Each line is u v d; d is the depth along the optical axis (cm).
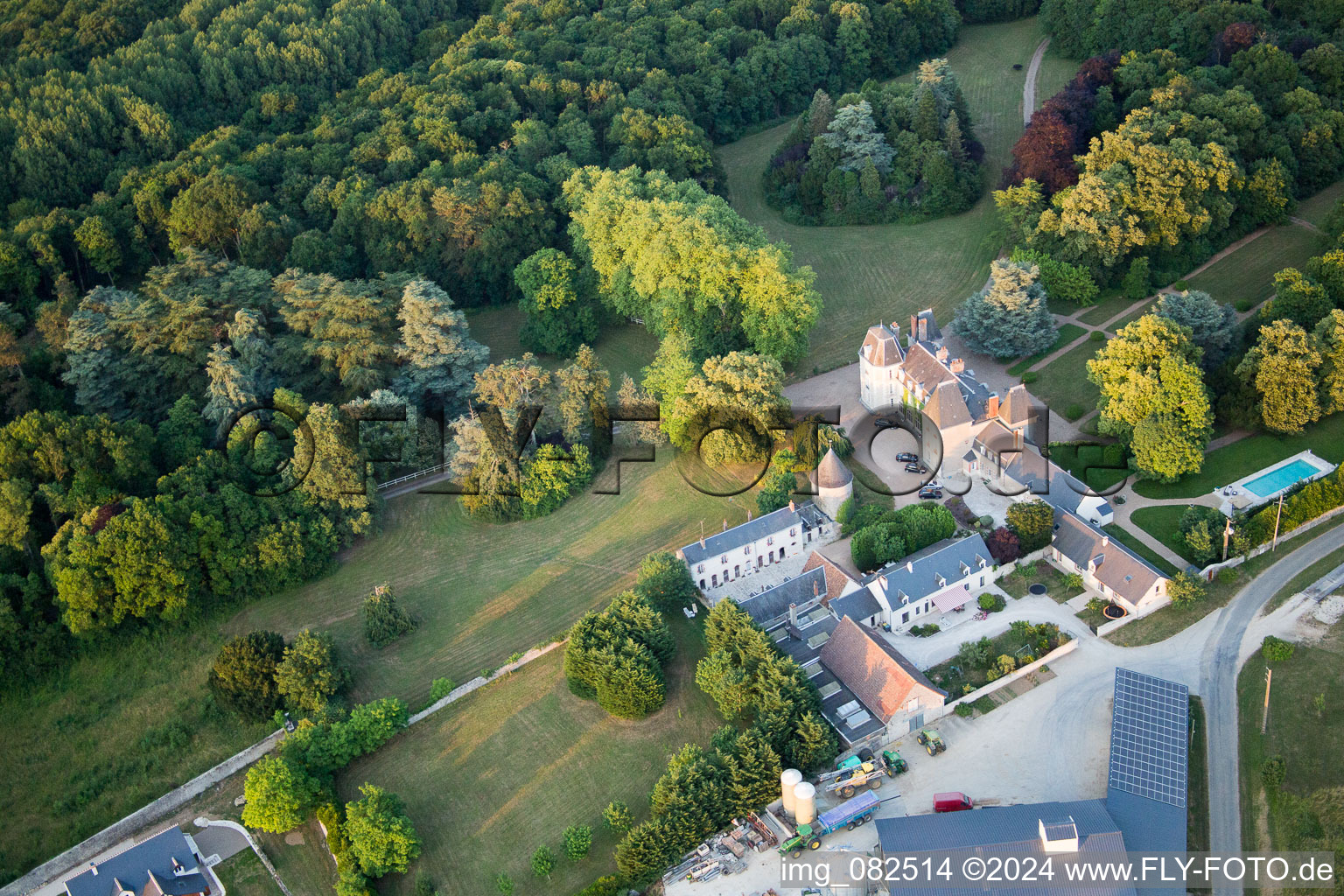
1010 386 18350
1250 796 11938
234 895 12250
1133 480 16338
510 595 15612
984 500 16200
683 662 14288
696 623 14850
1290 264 19662
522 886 11919
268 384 17612
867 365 17988
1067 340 19150
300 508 16012
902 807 12138
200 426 17088
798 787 11606
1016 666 13575
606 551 16162
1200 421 15825
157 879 11994
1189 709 12838
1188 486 16050
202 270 18612
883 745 12875
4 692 14638
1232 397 16638
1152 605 14225
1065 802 11569
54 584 14850
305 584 15988
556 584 15688
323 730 13375
